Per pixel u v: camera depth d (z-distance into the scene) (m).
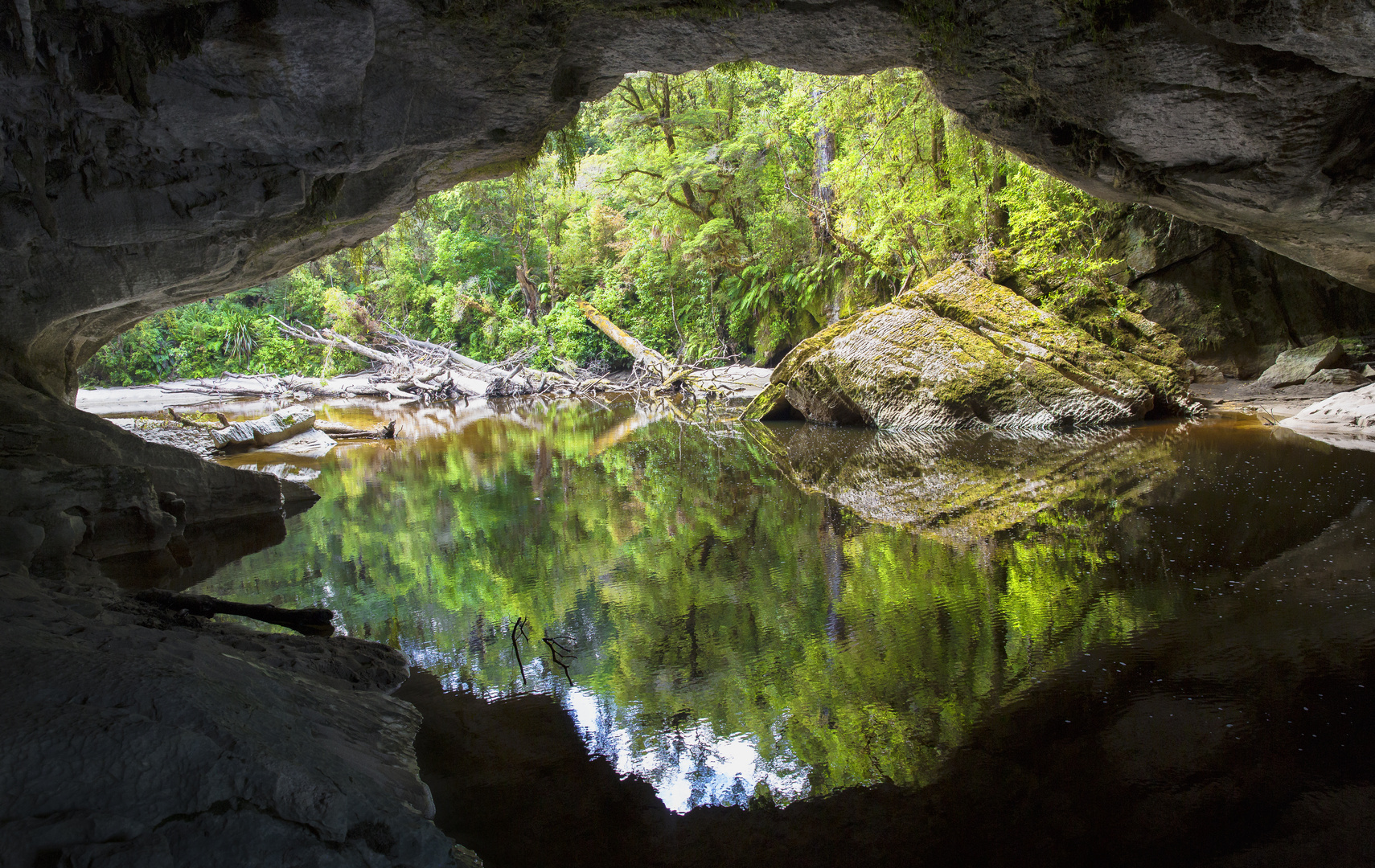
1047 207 12.88
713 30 5.01
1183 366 12.16
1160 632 3.93
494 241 26.33
